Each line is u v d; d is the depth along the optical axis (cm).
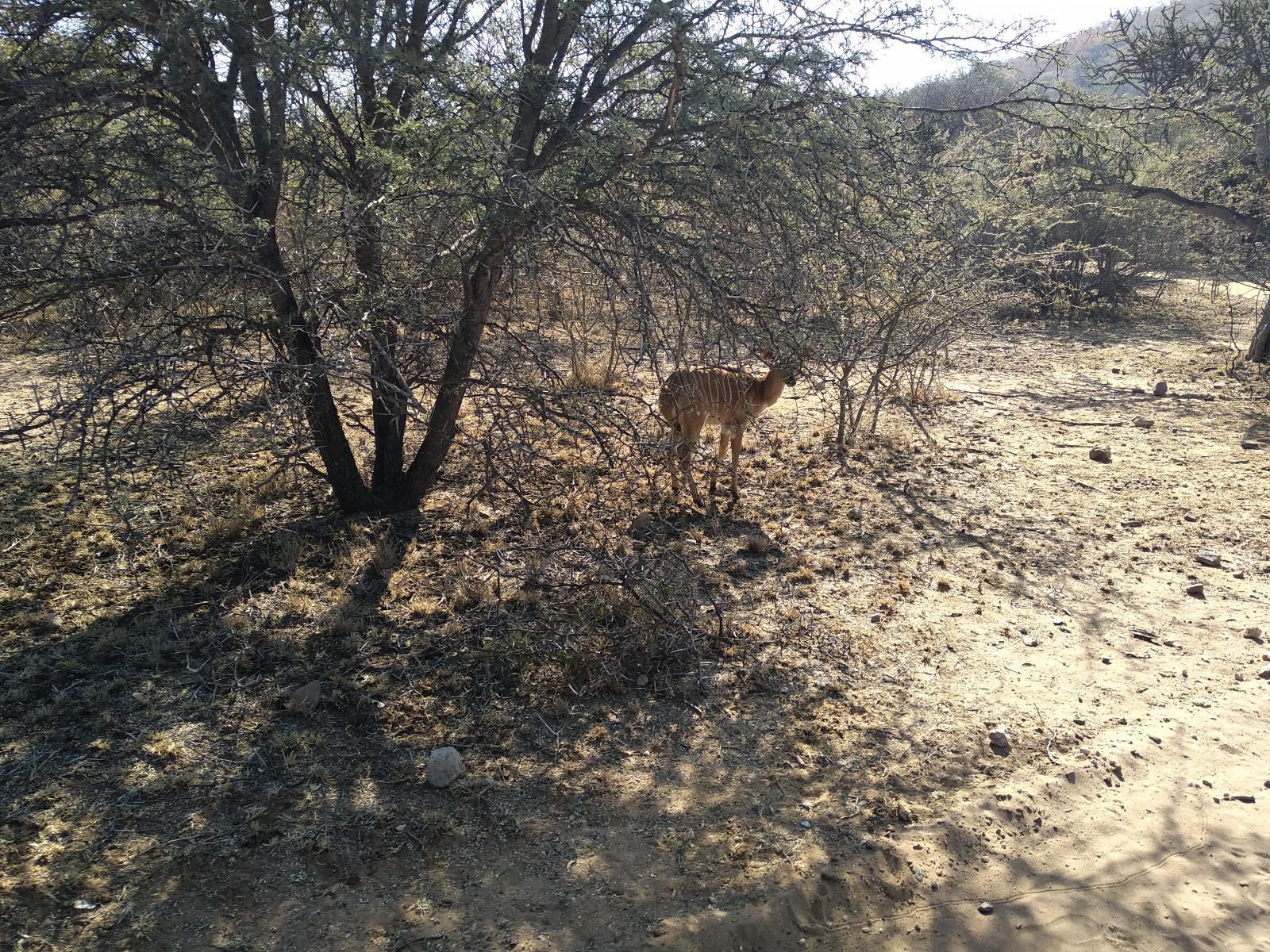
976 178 775
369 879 364
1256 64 1324
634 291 519
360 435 869
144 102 518
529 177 509
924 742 473
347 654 525
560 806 414
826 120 532
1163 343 1661
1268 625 603
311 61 483
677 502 786
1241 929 357
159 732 447
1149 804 430
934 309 950
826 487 850
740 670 531
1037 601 635
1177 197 1409
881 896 369
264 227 487
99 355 439
